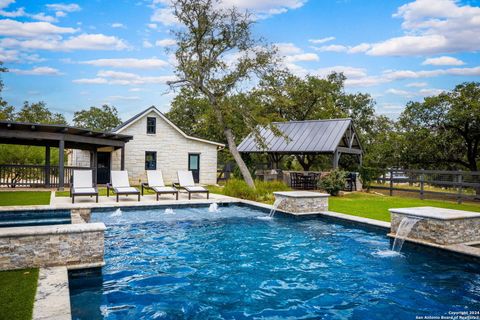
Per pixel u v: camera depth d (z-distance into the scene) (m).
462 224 7.60
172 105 40.09
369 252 7.72
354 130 21.22
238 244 8.30
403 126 22.27
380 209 12.47
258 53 18.66
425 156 21.33
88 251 6.00
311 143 20.25
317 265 6.87
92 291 5.48
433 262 7.06
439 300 5.35
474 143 20.80
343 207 12.98
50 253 5.73
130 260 6.99
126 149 21.94
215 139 35.62
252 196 15.13
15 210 10.05
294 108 32.25
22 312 3.89
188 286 5.76
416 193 20.09
